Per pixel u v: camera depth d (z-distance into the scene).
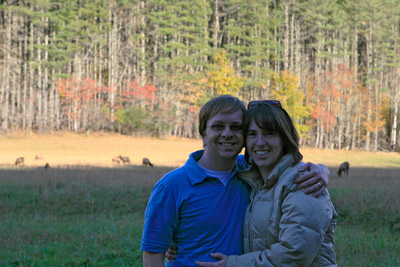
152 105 61.09
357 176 20.59
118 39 68.31
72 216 10.80
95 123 59.88
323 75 65.25
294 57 75.75
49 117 59.28
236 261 2.24
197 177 2.38
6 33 58.50
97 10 63.69
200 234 2.35
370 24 70.19
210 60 71.56
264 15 67.50
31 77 56.59
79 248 6.64
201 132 2.50
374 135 68.06
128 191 13.05
